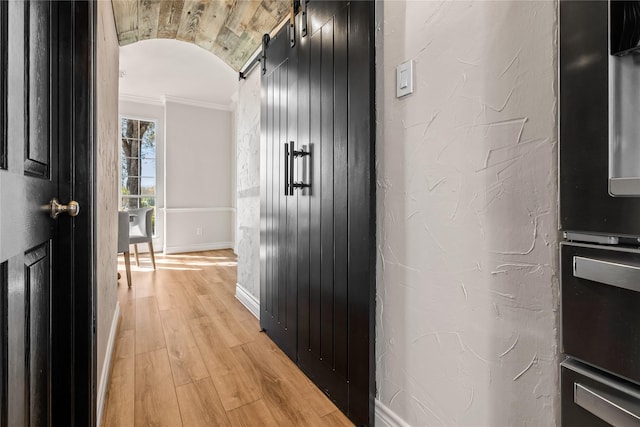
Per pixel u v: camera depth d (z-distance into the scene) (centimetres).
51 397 104
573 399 57
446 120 98
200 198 552
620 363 50
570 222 58
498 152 84
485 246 88
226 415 138
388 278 120
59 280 109
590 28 54
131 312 261
